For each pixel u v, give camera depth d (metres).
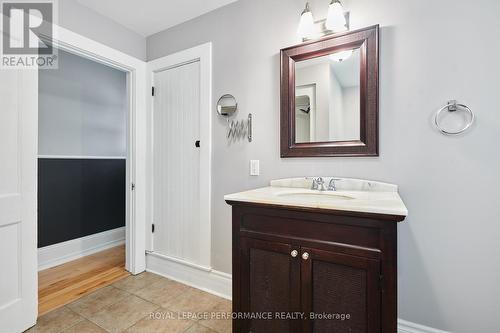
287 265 1.15
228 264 1.93
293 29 1.66
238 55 1.87
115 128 3.27
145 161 2.37
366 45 1.41
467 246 1.24
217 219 1.98
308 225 1.10
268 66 1.75
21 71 1.54
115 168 3.24
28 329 1.55
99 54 2.01
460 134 1.25
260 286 1.21
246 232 1.24
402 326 1.38
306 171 1.62
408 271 1.37
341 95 1.50
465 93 1.23
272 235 1.18
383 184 1.39
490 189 1.20
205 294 1.97
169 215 2.25
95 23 1.99
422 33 1.31
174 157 2.21
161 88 2.30
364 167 1.46
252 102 1.82
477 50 1.21
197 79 2.09
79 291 2.01
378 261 0.97
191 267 2.11
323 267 1.07
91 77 3.00
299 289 1.12
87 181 2.90
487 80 1.19
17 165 1.52
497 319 1.20
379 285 0.97
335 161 1.53
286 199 1.18
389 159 1.39
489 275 1.21
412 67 1.33
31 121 1.59
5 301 1.46
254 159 1.81
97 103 3.07
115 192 3.23
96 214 2.99
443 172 1.28
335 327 1.05
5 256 1.46
